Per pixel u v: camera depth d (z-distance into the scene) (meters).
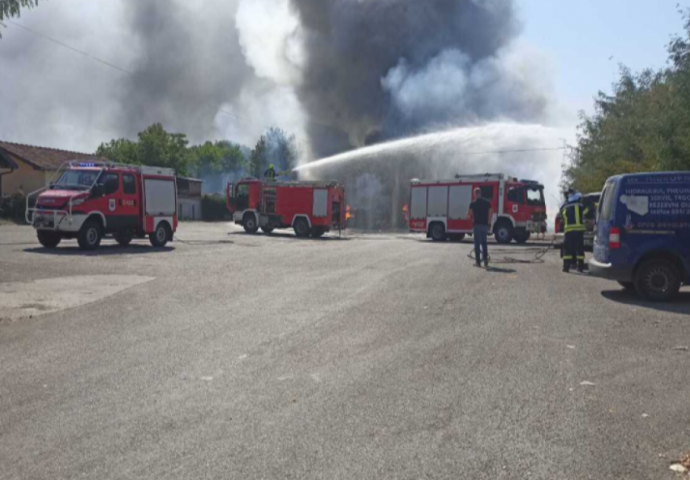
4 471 4.09
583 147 33.09
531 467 4.18
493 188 30.75
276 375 6.27
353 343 7.64
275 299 10.88
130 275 14.05
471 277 14.37
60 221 19.34
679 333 8.38
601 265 11.67
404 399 5.55
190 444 4.52
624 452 4.45
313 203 34.69
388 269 15.85
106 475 4.03
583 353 7.25
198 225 45.53
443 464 4.21
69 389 5.79
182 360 6.82
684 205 11.16
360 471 4.09
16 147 44.94
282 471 4.09
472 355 7.11
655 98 22.94
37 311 9.64
